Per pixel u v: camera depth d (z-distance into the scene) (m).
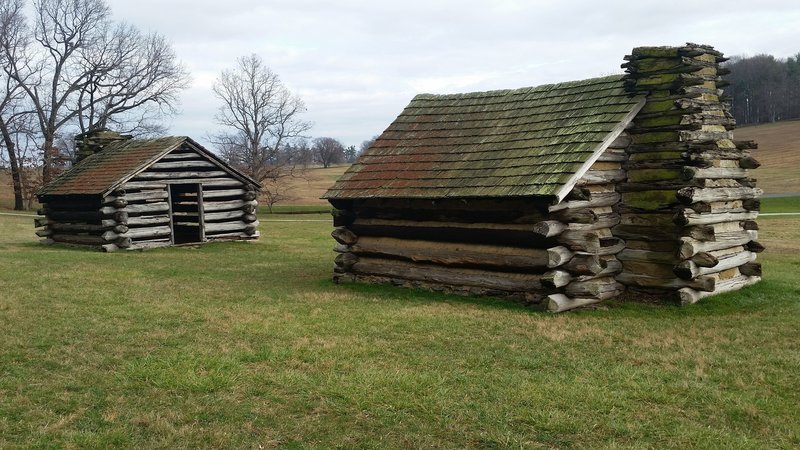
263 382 7.70
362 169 15.59
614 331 10.35
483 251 13.11
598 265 11.80
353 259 15.30
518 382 7.75
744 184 14.25
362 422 6.62
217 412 6.84
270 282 15.48
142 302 12.37
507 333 10.14
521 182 12.34
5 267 16.45
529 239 12.40
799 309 12.12
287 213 52.69
